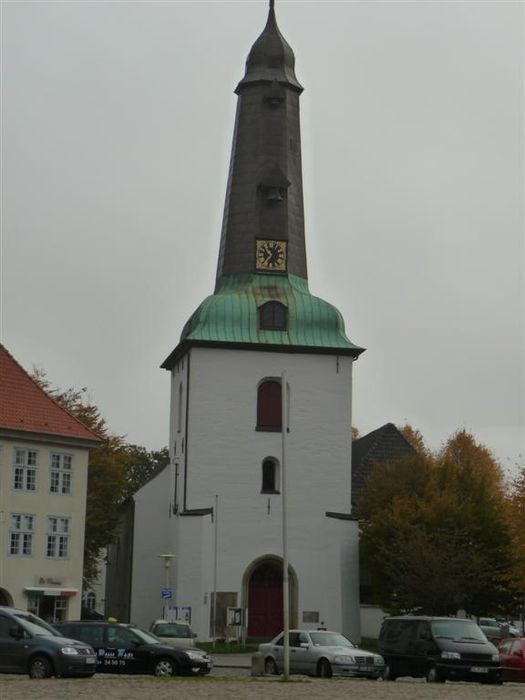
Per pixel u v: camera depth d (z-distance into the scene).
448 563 58.19
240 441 63.94
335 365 65.69
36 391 58.47
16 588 54.75
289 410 64.81
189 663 36.72
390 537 61.34
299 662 39.34
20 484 55.66
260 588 63.12
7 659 33.06
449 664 36.47
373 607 67.38
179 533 62.28
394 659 38.66
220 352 64.56
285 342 64.94
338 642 39.88
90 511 71.31
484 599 61.38
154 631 49.22
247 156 67.69
